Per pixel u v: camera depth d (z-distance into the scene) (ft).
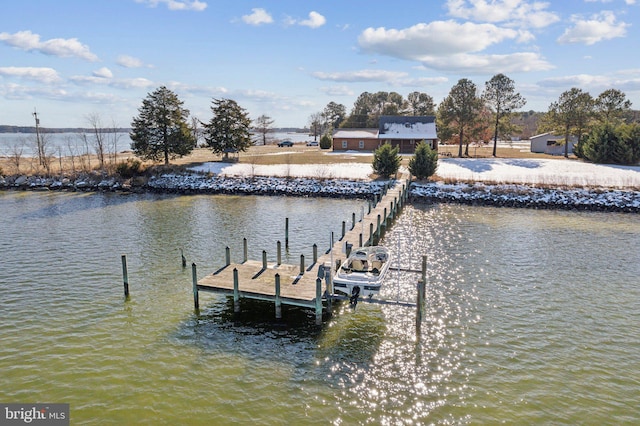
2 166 203.62
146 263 79.10
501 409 39.60
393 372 45.62
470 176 167.53
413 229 106.11
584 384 43.16
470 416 38.73
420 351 49.80
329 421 38.14
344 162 206.39
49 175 181.68
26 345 50.31
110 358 47.83
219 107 204.33
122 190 166.20
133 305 61.36
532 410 39.42
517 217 120.06
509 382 43.62
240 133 208.95
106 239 95.35
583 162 196.65
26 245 90.43
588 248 89.45
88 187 169.37
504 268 77.10
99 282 69.67
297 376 44.93
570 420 38.14
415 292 66.64
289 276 63.82
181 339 52.24
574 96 217.36
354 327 55.77
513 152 258.37
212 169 184.55
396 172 172.65
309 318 58.18
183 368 46.14
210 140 207.51
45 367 46.01
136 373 45.11
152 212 125.59
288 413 39.14
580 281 70.74
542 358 47.96
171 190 162.61
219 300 63.31
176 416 38.65
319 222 112.16
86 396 41.39
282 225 108.88
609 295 65.00
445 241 94.89
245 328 55.21
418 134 268.41
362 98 504.43
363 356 48.88
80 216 120.37
